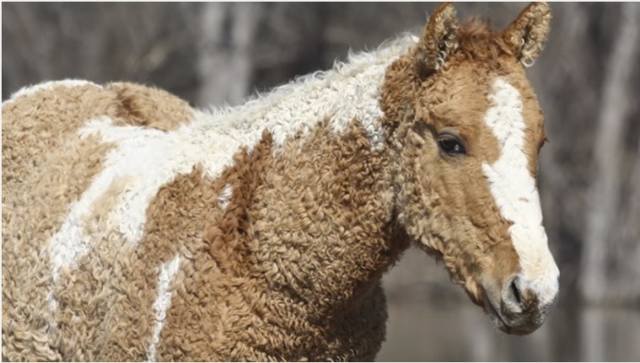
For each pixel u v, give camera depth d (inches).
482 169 349.7
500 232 345.4
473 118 352.8
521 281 339.0
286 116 393.1
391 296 1582.2
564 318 1365.7
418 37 384.8
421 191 360.8
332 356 393.1
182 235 392.2
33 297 422.0
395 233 377.1
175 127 452.1
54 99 466.9
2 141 462.0
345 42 1882.4
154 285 392.2
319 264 378.9
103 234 406.9
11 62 1875.0
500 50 366.0
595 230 1768.0
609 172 1823.3
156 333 389.4
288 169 384.5
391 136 371.6
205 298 384.5
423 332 1178.6
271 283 383.2
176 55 1823.3
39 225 427.5
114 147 434.3
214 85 1643.7
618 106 1863.9
